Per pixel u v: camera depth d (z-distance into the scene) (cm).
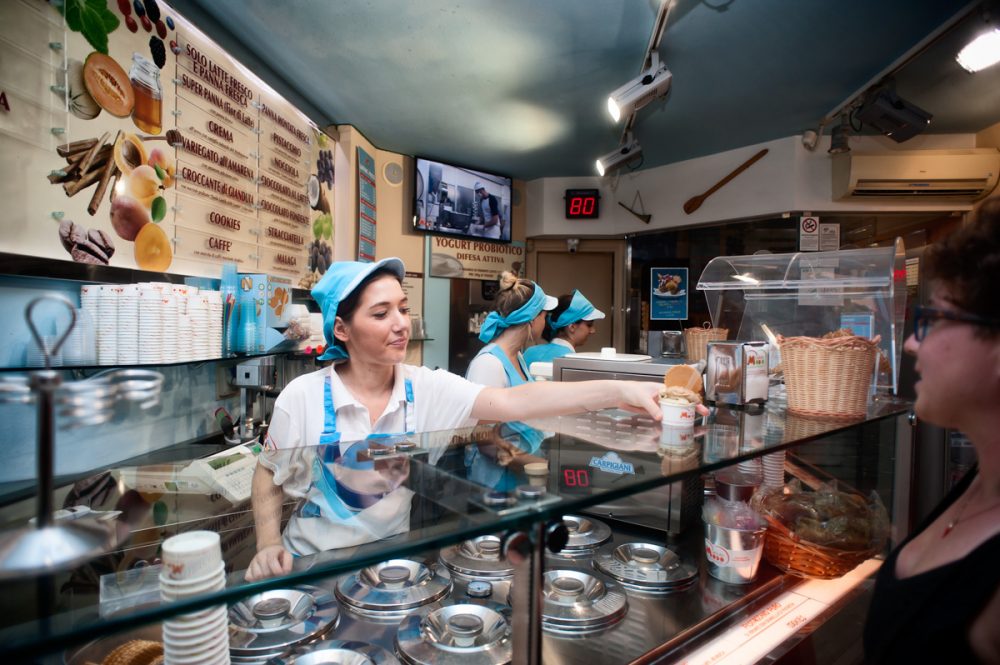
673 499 119
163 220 205
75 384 51
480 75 324
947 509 77
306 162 329
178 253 213
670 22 271
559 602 92
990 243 62
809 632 95
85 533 53
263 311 228
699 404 117
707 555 107
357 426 142
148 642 69
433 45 290
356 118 388
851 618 102
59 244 162
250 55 295
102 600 58
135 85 190
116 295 163
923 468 187
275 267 292
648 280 530
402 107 369
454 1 252
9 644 47
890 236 438
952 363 66
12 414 143
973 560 59
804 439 109
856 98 352
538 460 91
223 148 243
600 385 137
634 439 106
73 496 89
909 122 333
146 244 196
